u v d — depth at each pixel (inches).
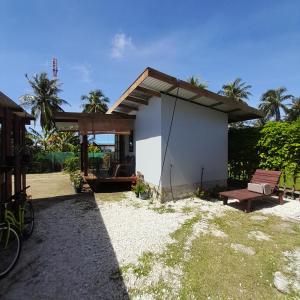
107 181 363.3
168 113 298.8
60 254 154.4
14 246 163.3
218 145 351.9
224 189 339.9
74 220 223.5
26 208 194.7
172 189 302.2
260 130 336.5
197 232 189.9
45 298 110.7
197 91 274.1
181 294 113.0
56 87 1230.3
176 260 145.0
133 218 226.8
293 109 1641.2
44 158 814.5
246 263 140.9
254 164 350.3
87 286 119.7
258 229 196.4
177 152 307.6
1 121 199.2
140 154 368.2
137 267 137.3
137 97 328.8
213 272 131.4
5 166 186.9
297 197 295.7
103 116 375.9
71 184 451.2
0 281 125.0
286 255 150.9
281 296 110.9
